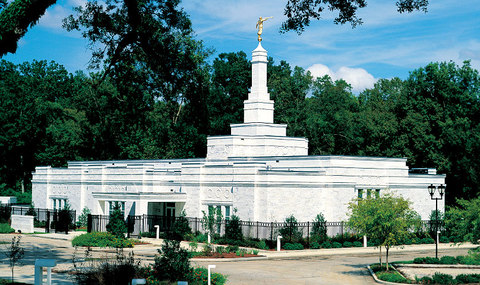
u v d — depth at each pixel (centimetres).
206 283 3056
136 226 6009
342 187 5975
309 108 9688
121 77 4881
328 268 4244
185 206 6325
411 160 8312
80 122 9656
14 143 9600
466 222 4084
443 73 8669
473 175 8006
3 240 5444
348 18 3042
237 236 5606
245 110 6669
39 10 2306
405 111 8788
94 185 6938
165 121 9212
